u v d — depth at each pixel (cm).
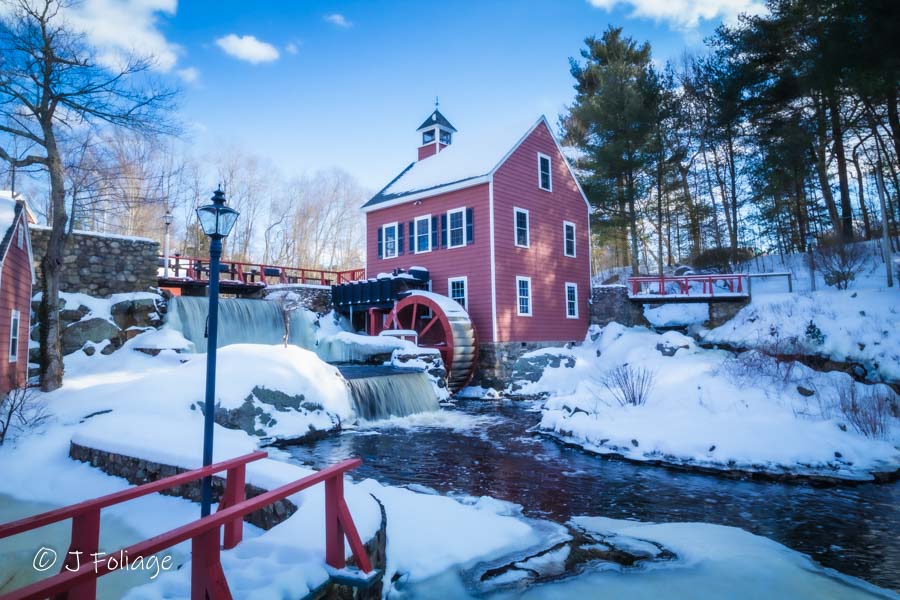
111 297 1475
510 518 560
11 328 1062
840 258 1688
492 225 1789
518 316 1864
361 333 2150
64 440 821
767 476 760
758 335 1447
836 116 2041
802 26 1916
